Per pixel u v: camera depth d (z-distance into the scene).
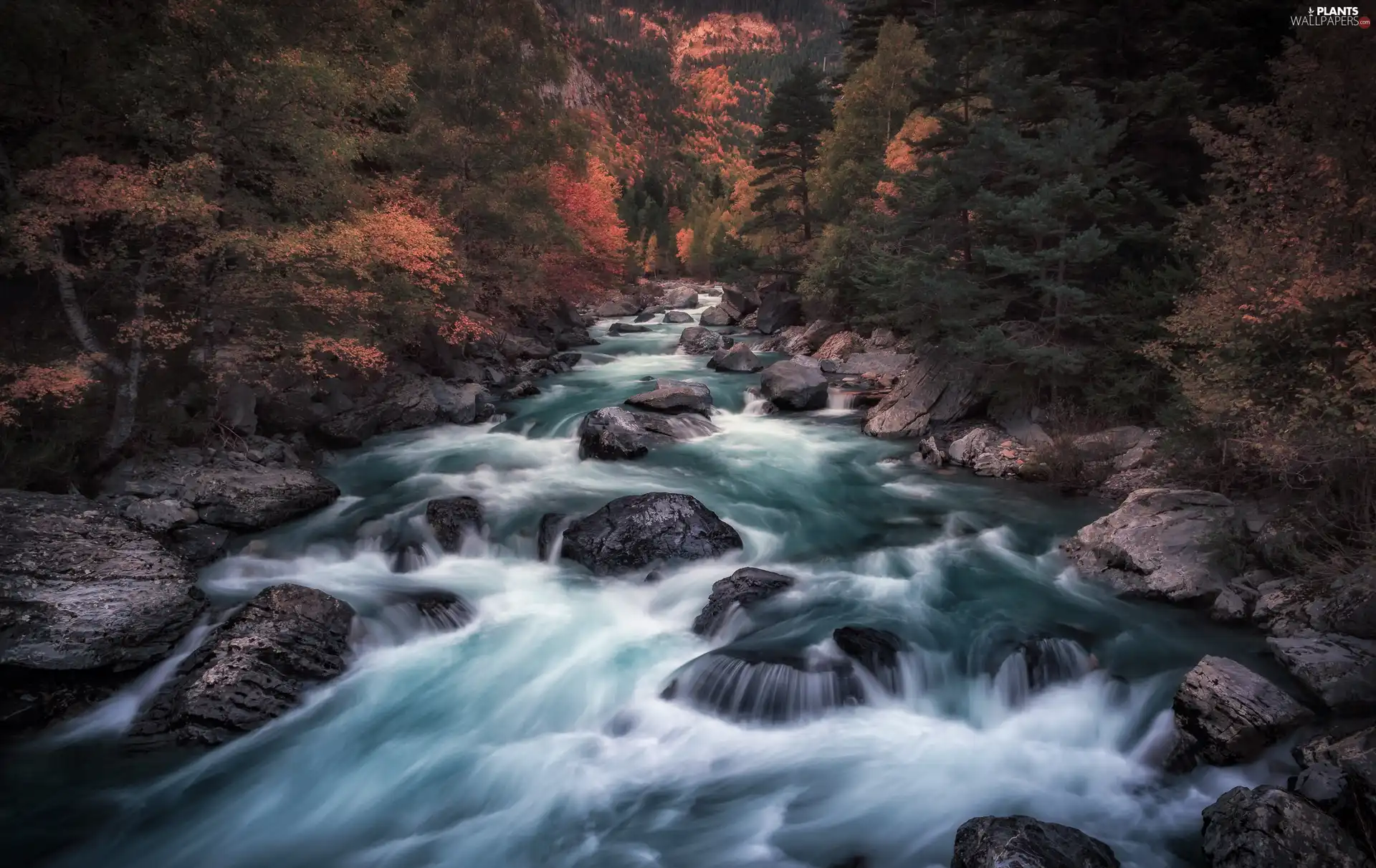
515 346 31.22
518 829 7.47
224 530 13.24
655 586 12.10
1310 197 10.15
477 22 26.02
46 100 14.00
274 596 10.01
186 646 9.82
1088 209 17.23
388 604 11.02
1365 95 9.91
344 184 16.70
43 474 12.34
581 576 12.53
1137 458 15.46
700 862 6.96
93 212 11.89
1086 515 14.58
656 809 7.69
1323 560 10.09
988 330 17.09
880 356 29.16
